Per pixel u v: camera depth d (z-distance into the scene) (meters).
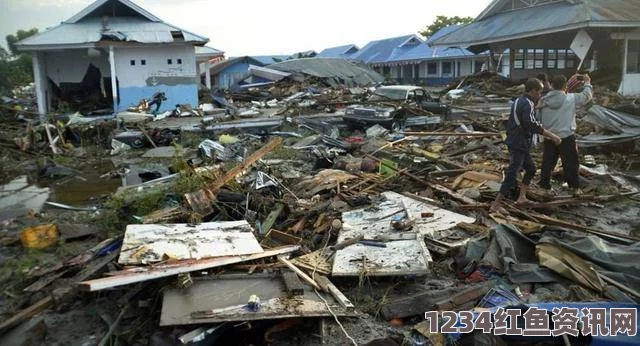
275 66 37.47
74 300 4.91
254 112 20.64
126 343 4.26
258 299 4.30
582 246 5.21
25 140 14.75
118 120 17.42
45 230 6.66
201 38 23.89
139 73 23.69
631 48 27.14
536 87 7.15
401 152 11.53
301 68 36.62
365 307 4.63
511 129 7.05
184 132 16.52
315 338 4.23
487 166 9.79
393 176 8.75
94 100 26.00
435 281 5.11
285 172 10.00
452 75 44.81
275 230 6.48
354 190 8.21
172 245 5.44
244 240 5.70
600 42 27.83
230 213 7.17
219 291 4.53
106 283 4.38
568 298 4.53
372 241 5.67
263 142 14.59
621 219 7.07
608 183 8.62
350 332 4.24
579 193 7.98
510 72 30.98
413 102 18.56
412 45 51.41
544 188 8.09
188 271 4.73
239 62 45.66
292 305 4.32
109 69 26.02
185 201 7.31
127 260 5.02
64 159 13.50
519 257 5.38
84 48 23.19
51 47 22.83
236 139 15.17
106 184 10.75
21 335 4.38
